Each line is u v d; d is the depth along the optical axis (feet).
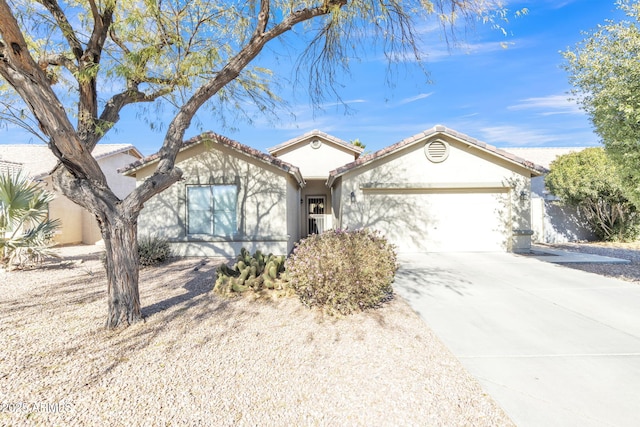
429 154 42.80
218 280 23.31
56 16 19.12
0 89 19.92
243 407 10.33
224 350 14.28
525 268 32.71
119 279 16.80
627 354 14.10
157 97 23.66
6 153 64.80
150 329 16.52
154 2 19.70
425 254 41.78
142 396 10.84
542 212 54.44
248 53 19.16
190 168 39.99
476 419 9.77
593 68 25.62
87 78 17.66
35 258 34.24
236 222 40.24
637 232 50.90
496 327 17.21
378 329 16.80
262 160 39.45
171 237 39.65
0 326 16.88
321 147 70.33
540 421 9.70
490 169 42.75
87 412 9.98
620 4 24.13
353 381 11.85
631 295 23.06
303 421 9.70
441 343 15.20
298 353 14.03
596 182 47.52
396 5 21.57
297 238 58.13
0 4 11.64
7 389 11.12
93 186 16.06
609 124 25.93
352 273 19.12
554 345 15.01
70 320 17.76
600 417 9.89
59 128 14.08
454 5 20.27
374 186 42.55
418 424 9.54
